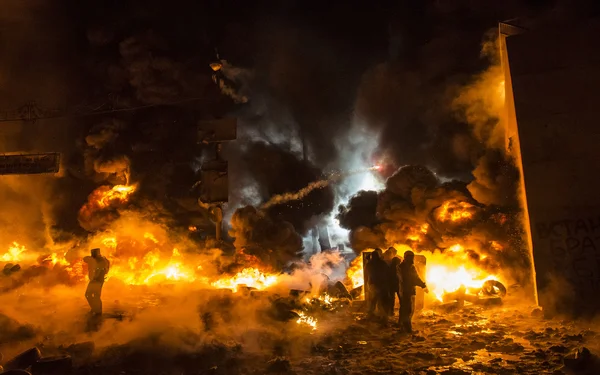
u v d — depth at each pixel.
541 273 11.41
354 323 12.03
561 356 8.19
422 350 8.99
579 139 11.34
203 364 8.41
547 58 11.79
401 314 10.70
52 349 9.30
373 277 12.33
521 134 11.83
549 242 11.38
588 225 11.04
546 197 11.48
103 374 8.01
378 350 9.13
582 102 11.41
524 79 11.92
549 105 11.64
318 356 8.86
